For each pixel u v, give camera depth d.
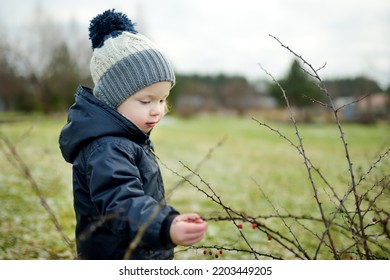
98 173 2.06
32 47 42.72
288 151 17.67
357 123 37.22
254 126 38.94
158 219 1.85
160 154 14.90
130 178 2.06
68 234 4.92
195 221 1.90
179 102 63.28
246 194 8.18
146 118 2.42
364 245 2.29
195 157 14.70
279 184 9.50
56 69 43.00
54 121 30.98
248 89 82.44
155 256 2.37
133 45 2.42
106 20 2.55
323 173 8.40
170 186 8.86
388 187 2.66
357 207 2.26
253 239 4.90
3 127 21.72
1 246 4.31
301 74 45.22
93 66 2.53
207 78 87.00
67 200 6.65
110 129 2.21
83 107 2.29
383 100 37.50
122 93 2.39
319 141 22.47
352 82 33.66
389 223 3.54
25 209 5.90
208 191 8.41
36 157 11.28
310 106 45.62
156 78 2.39
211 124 42.22
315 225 5.54
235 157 15.29
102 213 2.01
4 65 39.44
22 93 40.62
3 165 9.49
